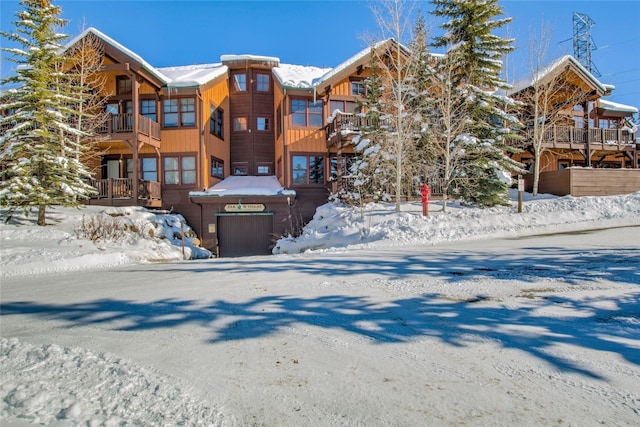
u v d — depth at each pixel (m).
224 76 24.30
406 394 2.86
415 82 18.56
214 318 4.91
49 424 2.44
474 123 17.72
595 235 11.77
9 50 15.28
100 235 14.35
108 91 21.66
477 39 18.64
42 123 15.38
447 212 16.73
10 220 15.15
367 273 7.49
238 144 25.12
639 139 25.58
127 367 3.38
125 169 22.00
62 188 15.18
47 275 8.92
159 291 6.62
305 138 22.03
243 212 21.08
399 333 4.16
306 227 19.70
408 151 18.59
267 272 8.15
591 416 2.52
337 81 21.62
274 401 2.79
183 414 2.60
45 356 3.59
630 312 4.62
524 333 4.04
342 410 2.65
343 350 3.75
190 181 21.47
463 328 4.24
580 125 25.95
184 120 21.70
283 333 4.27
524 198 20.17
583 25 36.28
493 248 10.30
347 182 19.83
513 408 2.63
